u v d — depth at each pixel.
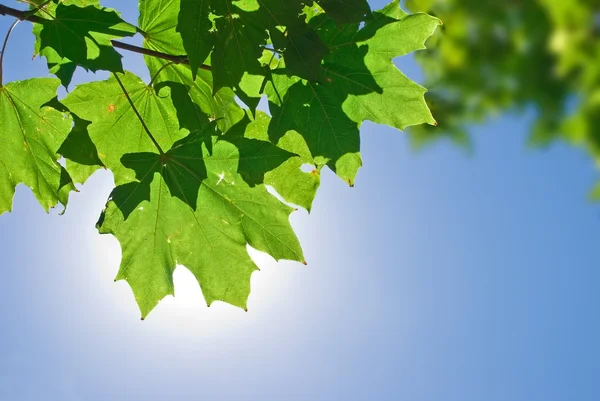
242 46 0.95
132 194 0.99
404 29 0.97
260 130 1.00
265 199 0.99
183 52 1.00
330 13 0.95
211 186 0.99
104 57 0.95
